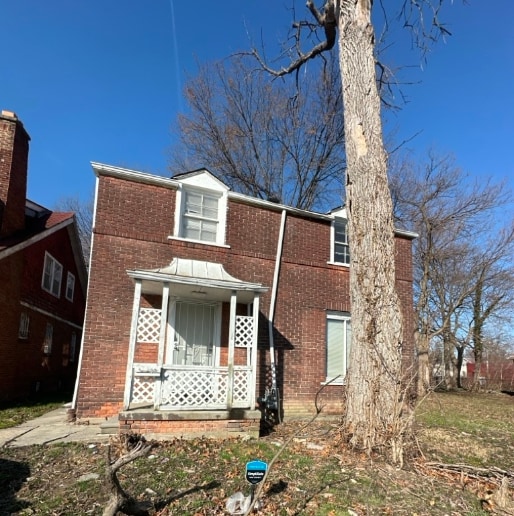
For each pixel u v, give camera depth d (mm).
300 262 12180
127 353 9562
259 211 11922
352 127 8305
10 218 14109
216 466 6148
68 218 18016
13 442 7387
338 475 5840
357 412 7039
